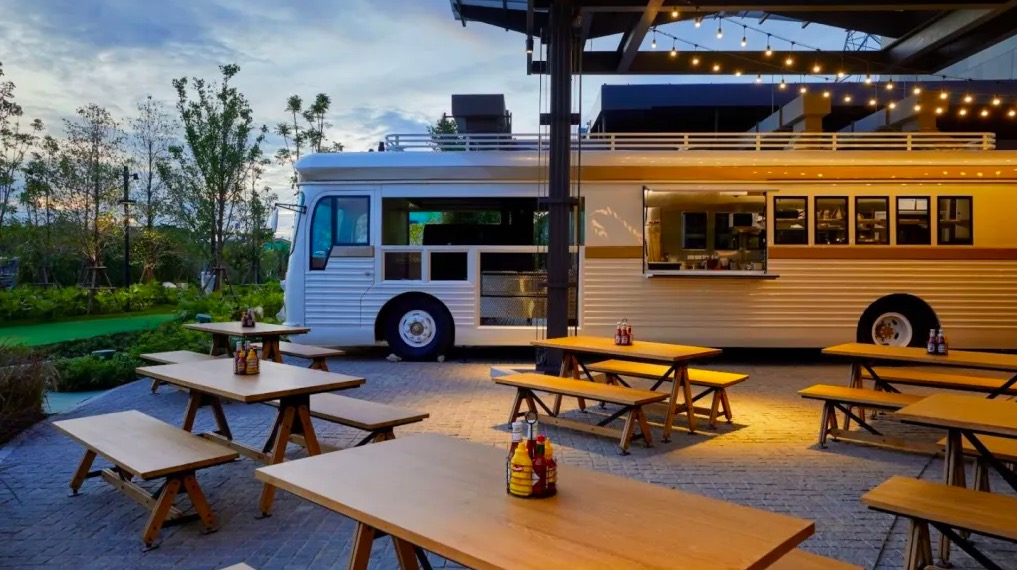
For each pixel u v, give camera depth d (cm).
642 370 735
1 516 448
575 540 216
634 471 538
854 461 568
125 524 433
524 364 1063
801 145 1059
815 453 592
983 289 1031
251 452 520
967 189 1029
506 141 1054
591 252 1036
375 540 405
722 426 688
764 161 1023
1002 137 1895
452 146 1074
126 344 1295
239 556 383
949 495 338
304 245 1059
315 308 1060
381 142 1105
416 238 1090
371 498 255
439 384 893
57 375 778
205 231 2250
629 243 1034
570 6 930
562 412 750
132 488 448
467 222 1091
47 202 2298
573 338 789
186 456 415
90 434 464
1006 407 411
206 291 2133
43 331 1507
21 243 2389
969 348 1035
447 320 1062
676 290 1036
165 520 420
